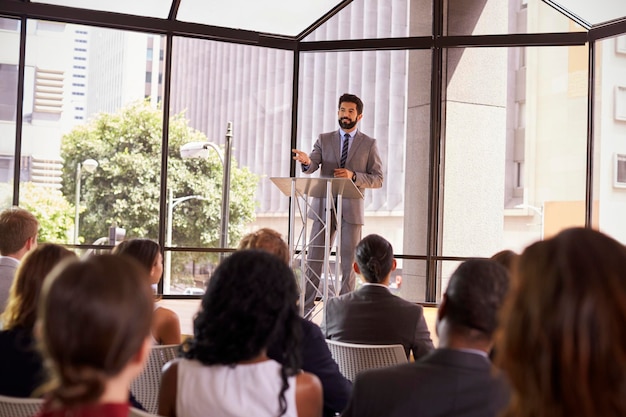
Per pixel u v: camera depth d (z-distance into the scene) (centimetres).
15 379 200
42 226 690
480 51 755
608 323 88
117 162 712
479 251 752
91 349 93
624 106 714
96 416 95
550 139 742
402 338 310
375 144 625
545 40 738
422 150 754
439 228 750
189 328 573
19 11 677
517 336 96
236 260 179
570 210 734
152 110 722
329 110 763
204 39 738
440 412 156
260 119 755
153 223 720
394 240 757
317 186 529
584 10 719
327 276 515
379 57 762
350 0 760
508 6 755
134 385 275
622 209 714
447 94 753
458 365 158
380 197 759
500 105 754
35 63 688
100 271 96
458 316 160
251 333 174
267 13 746
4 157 680
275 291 176
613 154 718
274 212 756
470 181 752
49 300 94
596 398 88
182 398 176
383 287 321
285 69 762
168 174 726
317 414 185
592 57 723
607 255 92
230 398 173
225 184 743
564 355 89
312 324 252
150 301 100
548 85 742
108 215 708
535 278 95
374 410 160
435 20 753
